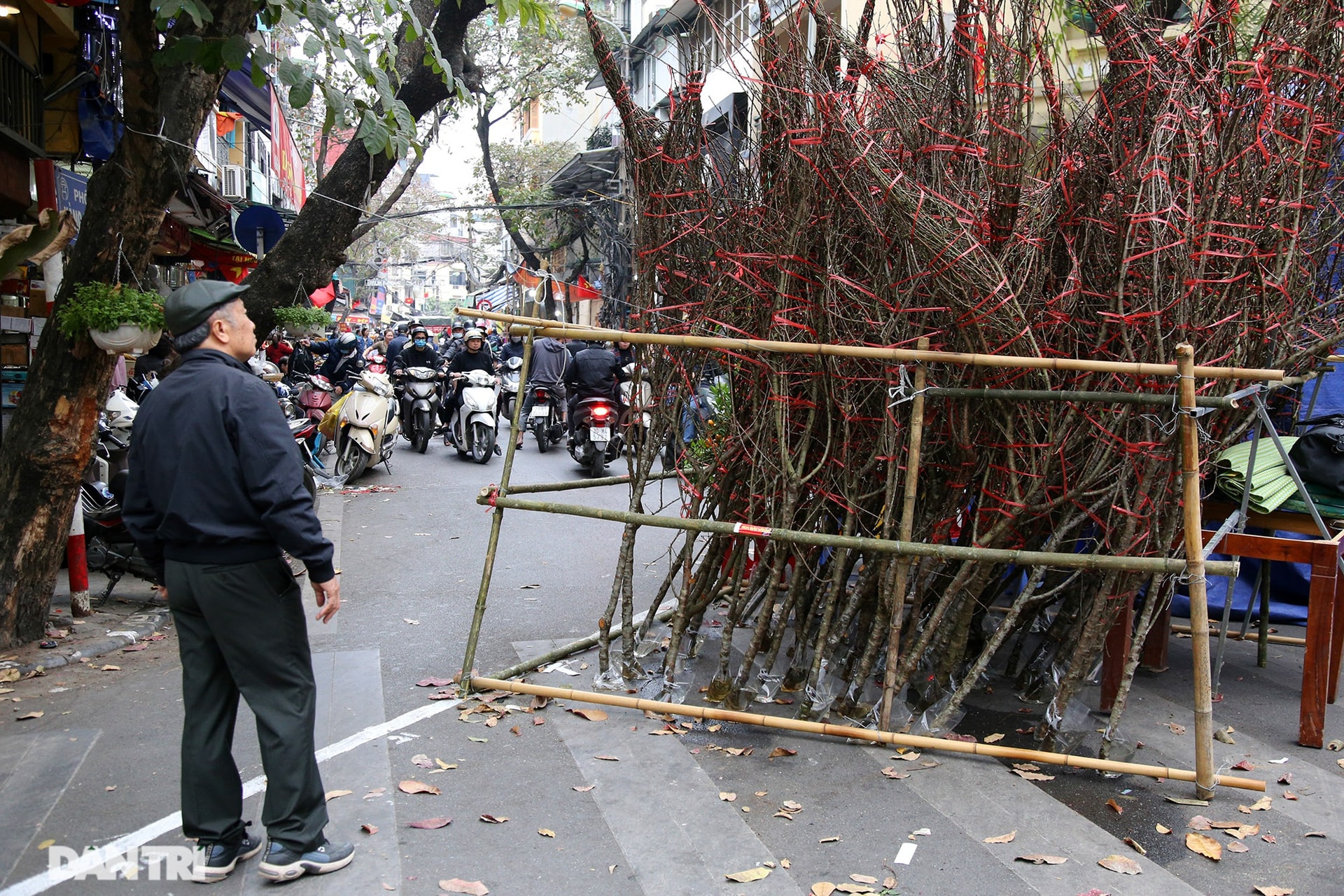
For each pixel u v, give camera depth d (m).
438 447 13.67
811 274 3.94
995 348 3.62
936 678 4.13
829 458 4.15
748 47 4.34
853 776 3.58
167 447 2.71
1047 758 3.56
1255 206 3.64
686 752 3.78
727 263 4.11
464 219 26.36
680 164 4.16
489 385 12.14
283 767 2.81
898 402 3.65
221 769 2.86
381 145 4.31
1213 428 4.05
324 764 3.65
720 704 4.26
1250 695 4.53
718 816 3.26
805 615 4.49
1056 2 4.25
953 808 3.33
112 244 4.79
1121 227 3.50
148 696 4.36
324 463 10.97
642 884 2.87
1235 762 3.76
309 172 25.14
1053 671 4.28
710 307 4.12
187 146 4.86
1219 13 3.72
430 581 6.51
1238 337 3.66
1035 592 4.41
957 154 3.69
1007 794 3.45
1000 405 3.71
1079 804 3.40
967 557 3.55
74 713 4.14
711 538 4.58
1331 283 4.51
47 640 4.97
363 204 7.22
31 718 4.07
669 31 4.77
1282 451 3.95
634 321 4.43
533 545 7.70
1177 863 3.00
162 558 2.84
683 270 4.34
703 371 4.48
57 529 4.96
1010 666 4.64
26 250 4.78
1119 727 4.07
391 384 10.99
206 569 2.70
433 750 3.78
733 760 3.72
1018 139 3.51
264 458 2.67
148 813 3.27
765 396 4.16
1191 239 3.39
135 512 2.82
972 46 3.62
